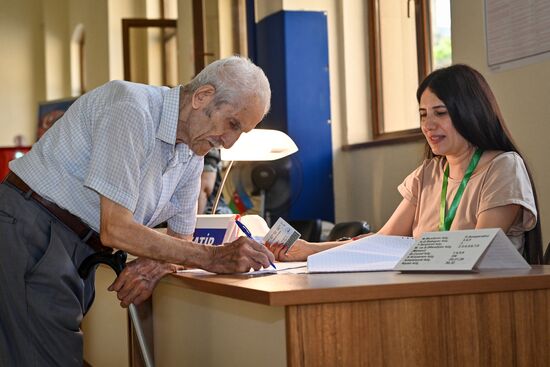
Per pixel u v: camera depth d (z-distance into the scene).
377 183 5.57
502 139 2.54
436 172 2.72
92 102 2.20
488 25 3.96
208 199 5.16
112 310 2.96
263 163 5.47
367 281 1.63
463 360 1.62
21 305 2.15
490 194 2.42
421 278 1.67
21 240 2.15
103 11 10.67
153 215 2.30
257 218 2.88
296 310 1.52
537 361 1.68
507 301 1.66
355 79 5.98
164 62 10.27
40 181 2.17
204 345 2.08
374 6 5.92
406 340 1.58
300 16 5.94
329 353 1.53
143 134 2.12
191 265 2.04
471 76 2.55
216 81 2.14
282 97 5.93
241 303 1.82
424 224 2.68
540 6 3.60
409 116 5.54
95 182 2.04
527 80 3.72
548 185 3.61
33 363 2.16
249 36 6.33
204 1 6.95
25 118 13.49
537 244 2.43
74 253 2.24
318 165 5.92
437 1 5.23
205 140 2.20
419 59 5.37
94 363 3.26
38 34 13.58
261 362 1.70
